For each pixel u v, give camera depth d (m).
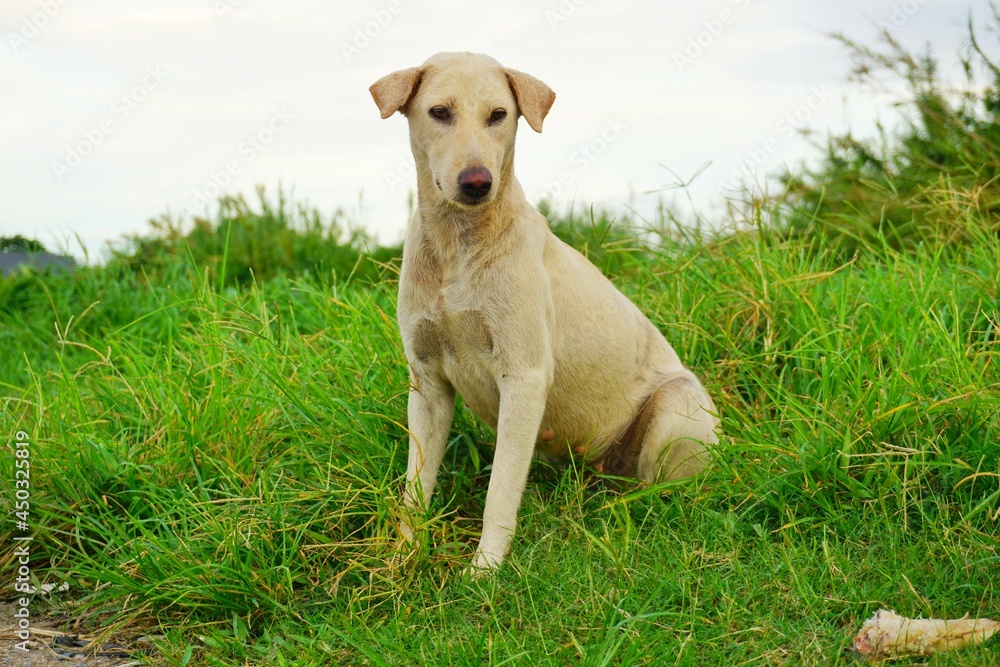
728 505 3.47
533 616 2.91
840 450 3.40
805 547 3.13
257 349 4.51
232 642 2.97
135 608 3.18
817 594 2.93
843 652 2.69
